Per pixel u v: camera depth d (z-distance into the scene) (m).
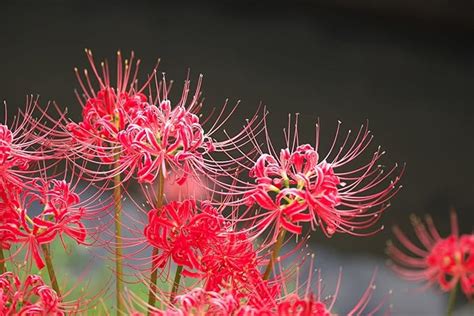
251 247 1.83
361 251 4.94
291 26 7.55
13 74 6.18
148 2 7.40
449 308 1.97
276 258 1.80
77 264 2.61
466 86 7.12
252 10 7.67
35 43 6.66
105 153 1.86
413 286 4.70
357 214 1.87
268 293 1.77
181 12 7.46
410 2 7.70
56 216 1.82
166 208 1.81
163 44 7.00
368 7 7.81
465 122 6.59
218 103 6.21
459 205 5.60
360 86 6.91
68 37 6.82
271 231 1.86
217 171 1.84
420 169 5.91
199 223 1.81
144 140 1.82
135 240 1.85
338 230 1.89
